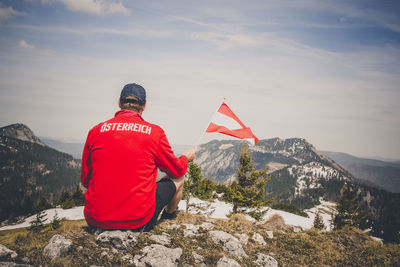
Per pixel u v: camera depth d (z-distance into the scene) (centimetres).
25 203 8506
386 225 10525
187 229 595
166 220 590
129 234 417
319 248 827
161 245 440
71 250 376
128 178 336
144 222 378
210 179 3972
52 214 5728
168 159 367
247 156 2777
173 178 430
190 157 418
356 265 777
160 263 393
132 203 347
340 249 897
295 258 711
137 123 348
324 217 9869
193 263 439
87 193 358
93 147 341
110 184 334
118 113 363
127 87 366
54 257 356
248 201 2706
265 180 2727
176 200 493
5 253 341
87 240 412
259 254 626
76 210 5984
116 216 349
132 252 404
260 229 890
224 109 704
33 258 350
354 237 1062
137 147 334
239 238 717
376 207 19238
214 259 484
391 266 803
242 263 546
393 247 959
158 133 355
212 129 686
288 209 6119
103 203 342
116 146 330
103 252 381
